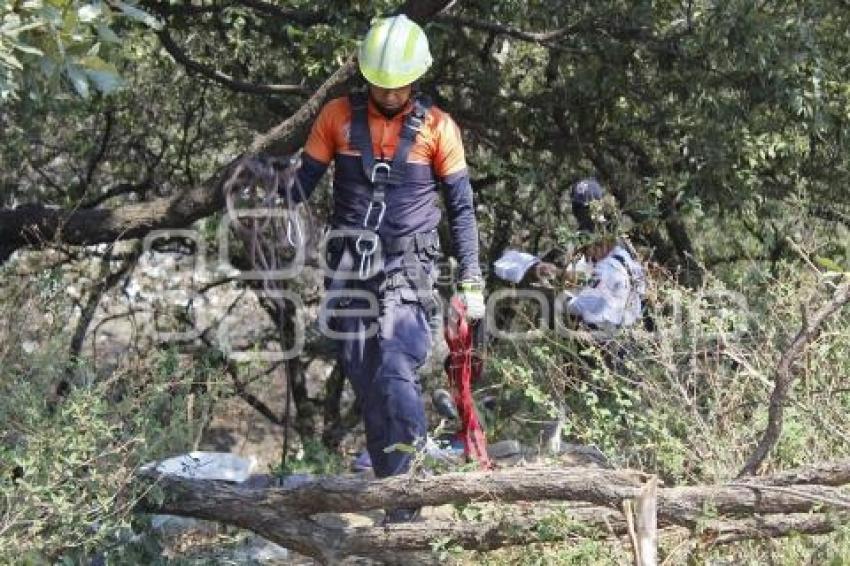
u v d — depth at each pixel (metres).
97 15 7.23
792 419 8.08
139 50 13.05
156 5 12.71
